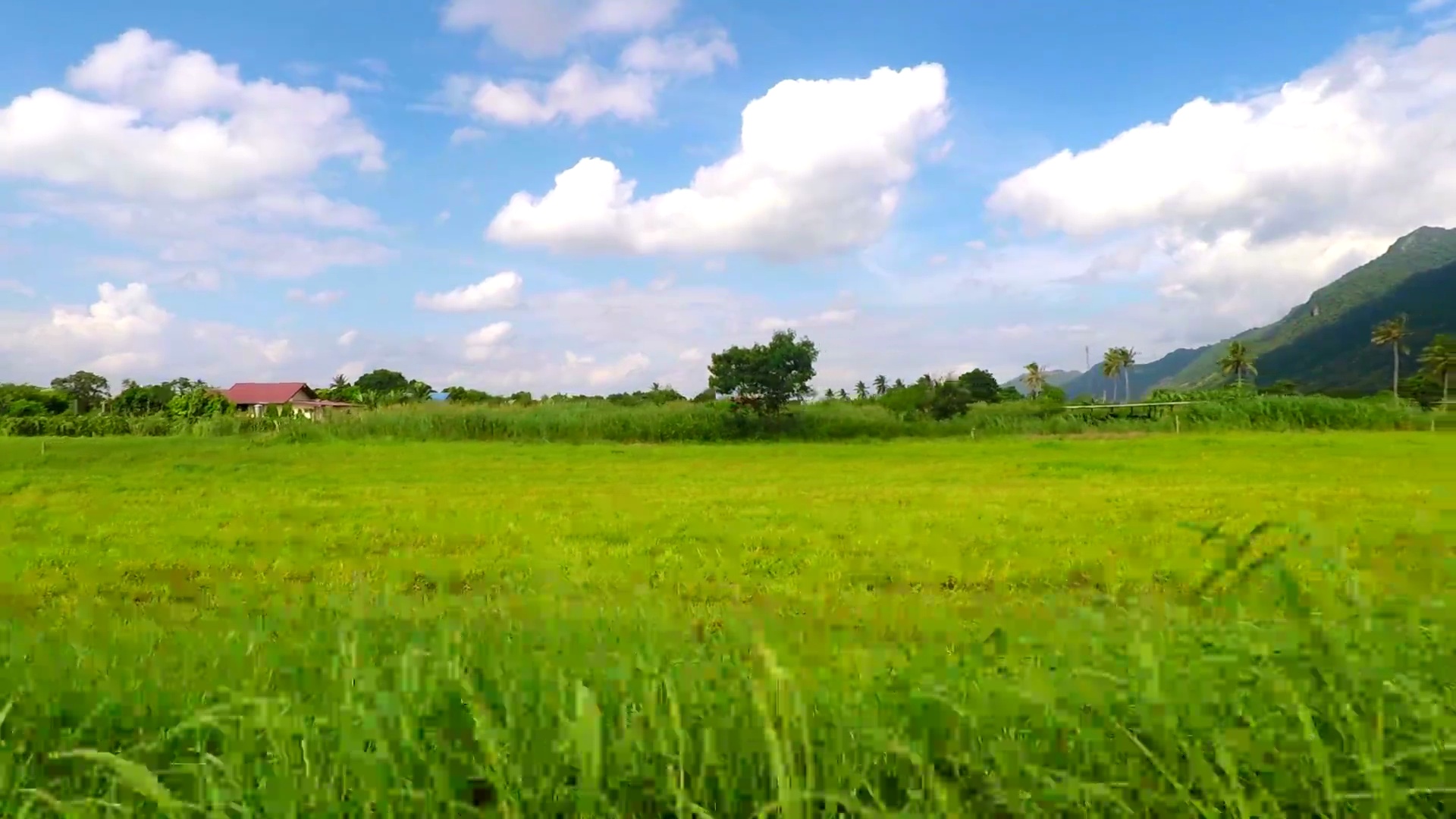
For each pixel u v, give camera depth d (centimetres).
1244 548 324
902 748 217
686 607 584
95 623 496
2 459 2116
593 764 205
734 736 224
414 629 324
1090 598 525
